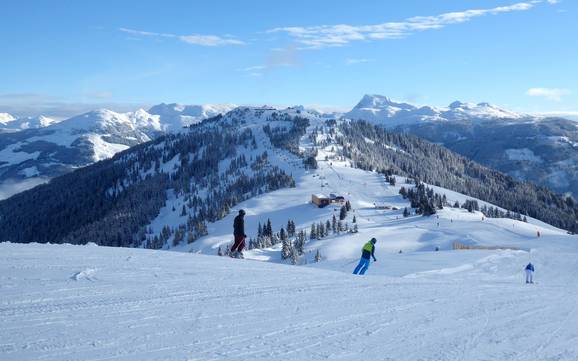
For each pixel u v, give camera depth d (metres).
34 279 11.94
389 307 10.59
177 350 6.94
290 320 8.98
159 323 8.38
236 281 13.26
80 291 10.79
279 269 16.61
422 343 7.70
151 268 14.75
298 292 12.00
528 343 7.86
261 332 8.06
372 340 7.80
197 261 17.45
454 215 166.88
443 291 13.38
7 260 15.05
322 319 9.16
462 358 6.95
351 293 12.25
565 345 7.78
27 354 6.54
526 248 77.94
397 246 116.19
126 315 8.87
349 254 112.88
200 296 10.89
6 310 8.90
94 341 7.21
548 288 15.59
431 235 126.56
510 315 10.22
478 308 10.91
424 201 169.75
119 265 14.96
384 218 169.12
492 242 110.88
